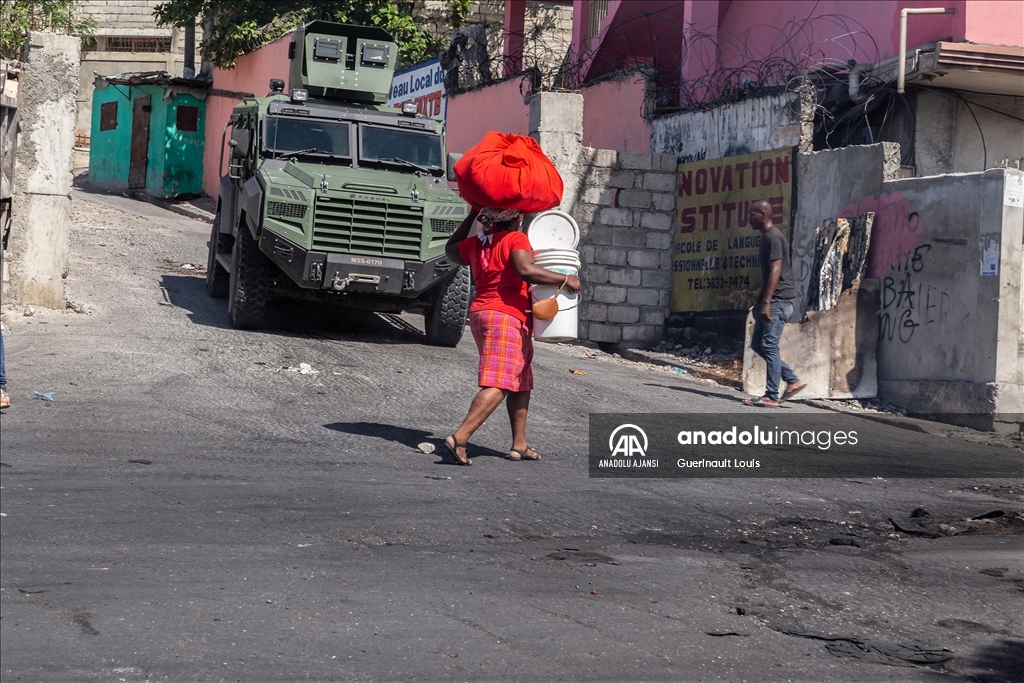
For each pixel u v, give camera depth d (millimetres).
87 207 22375
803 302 12867
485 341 6762
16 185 11664
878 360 11641
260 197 11000
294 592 4180
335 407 8500
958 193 10711
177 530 4898
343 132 12195
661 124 16000
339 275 11125
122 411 7703
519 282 6754
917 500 6488
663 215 15312
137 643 3619
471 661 3584
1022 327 10352
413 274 11312
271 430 7480
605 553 4957
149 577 4262
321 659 3543
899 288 11383
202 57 28656
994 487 7109
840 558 5062
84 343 10148
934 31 13344
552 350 13844
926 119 13492
